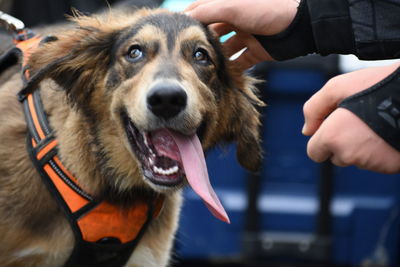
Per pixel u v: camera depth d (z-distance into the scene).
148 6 5.32
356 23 3.64
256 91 5.35
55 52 4.62
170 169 4.29
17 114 4.62
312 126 3.53
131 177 4.57
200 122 4.40
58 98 4.57
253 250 6.98
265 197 7.02
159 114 4.12
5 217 4.36
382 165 3.22
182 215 6.98
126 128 4.46
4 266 4.45
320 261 7.02
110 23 4.77
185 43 4.46
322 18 3.82
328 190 6.79
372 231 6.99
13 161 4.44
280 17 4.12
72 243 4.50
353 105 3.24
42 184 4.41
